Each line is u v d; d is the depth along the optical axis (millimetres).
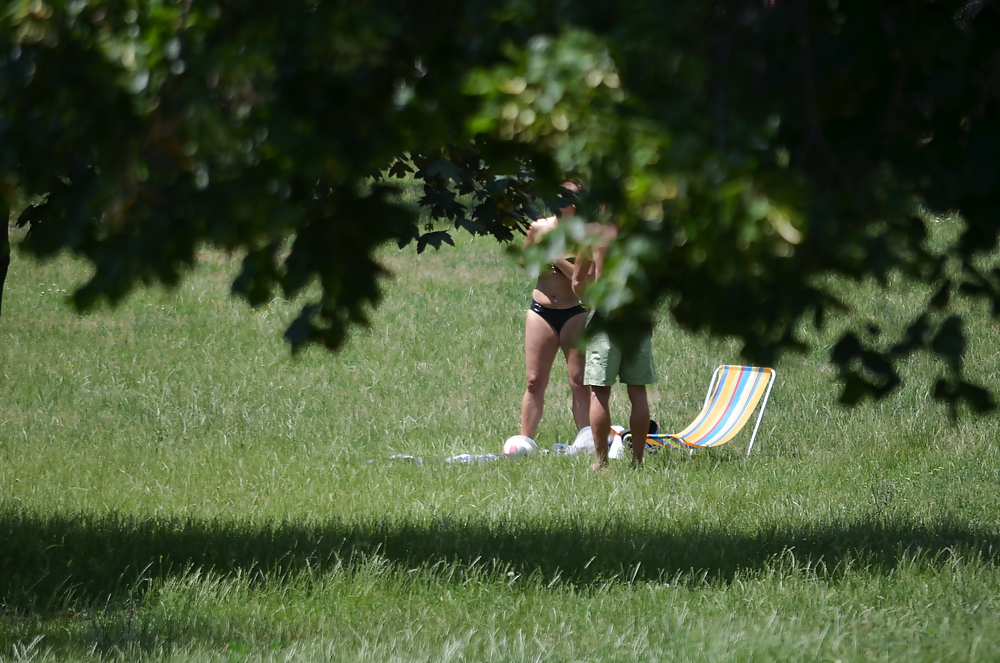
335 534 27344
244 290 10273
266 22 9219
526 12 9453
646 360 37469
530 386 44156
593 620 20891
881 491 33125
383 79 10336
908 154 10000
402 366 63625
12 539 25953
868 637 19141
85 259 9703
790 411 49812
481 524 28578
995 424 44500
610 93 8789
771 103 9188
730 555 25094
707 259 8570
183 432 49250
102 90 9406
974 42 9938
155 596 22328
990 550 24719
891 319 59531
